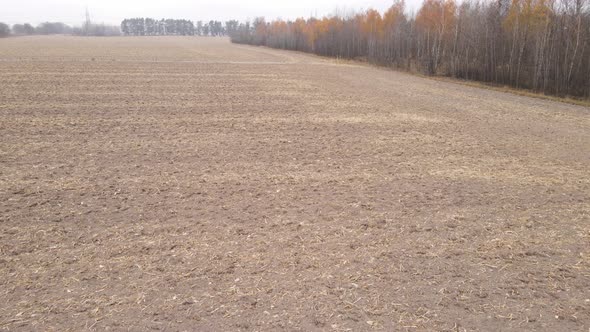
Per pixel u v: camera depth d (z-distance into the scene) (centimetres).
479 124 1309
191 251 464
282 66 3528
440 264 447
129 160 814
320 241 494
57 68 2702
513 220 570
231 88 1986
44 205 584
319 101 1666
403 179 740
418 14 3806
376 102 1698
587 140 1121
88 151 868
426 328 344
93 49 5650
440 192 676
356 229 529
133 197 623
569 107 1803
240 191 659
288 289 396
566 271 439
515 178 765
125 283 399
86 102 1484
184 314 356
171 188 665
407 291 396
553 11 2405
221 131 1090
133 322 344
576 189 710
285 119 1276
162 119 1227
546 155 948
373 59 4438
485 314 365
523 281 418
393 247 483
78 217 547
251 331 337
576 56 2262
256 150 914
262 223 542
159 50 5909
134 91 1797
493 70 2828
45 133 1014
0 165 759
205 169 769
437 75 3316
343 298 383
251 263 441
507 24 2722
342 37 5425
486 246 491
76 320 344
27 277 406
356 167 807
